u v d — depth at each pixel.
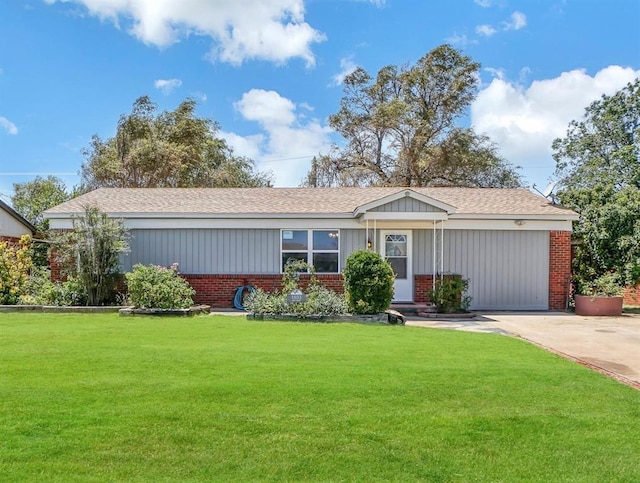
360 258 13.43
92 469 4.13
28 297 15.23
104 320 12.52
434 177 35.56
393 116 34.97
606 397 6.26
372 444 4.71
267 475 4.10
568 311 16.86
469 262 17.19
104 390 6.08
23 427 4.89
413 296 17.06
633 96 28.17
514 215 16.97
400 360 8.05
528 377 7.13
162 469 4.16
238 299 16.72
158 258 17.08
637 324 13.77
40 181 35.31
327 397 5.95
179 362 7.60
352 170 35.69
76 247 15.04
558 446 4.75
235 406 5.59
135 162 32.38
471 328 12.67
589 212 18.19
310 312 13.22
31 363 7.45
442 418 5.38
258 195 19.48
